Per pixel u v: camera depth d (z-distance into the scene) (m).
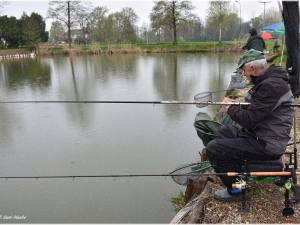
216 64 19.77
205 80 13.10
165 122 7.31
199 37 50.31
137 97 10.27
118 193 4.50
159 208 4.10
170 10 38.16
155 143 6.12
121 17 46.00
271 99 2.32
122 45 37.53
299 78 4.36
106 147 6.03
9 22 37.59
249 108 2.40
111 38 43.91
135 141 6.25
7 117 8.13
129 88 11.84
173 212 4.00
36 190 4.66
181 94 10.46
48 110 8.69
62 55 34.66
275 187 3.06
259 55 2.47
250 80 2.55
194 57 27.08
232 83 7.93
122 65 21.20
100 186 4.70
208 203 2.89
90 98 10.39
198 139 6.24
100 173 5.05
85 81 13.98
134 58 27.86
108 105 9.02
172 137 6.38
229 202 2.87
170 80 13.42
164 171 5.04
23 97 10.81
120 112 8.28
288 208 2.61
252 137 2.56
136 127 7.05
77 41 46.53
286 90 2.36
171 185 4.66
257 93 2.38
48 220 3.95
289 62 4.34
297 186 2.96
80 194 4.51
